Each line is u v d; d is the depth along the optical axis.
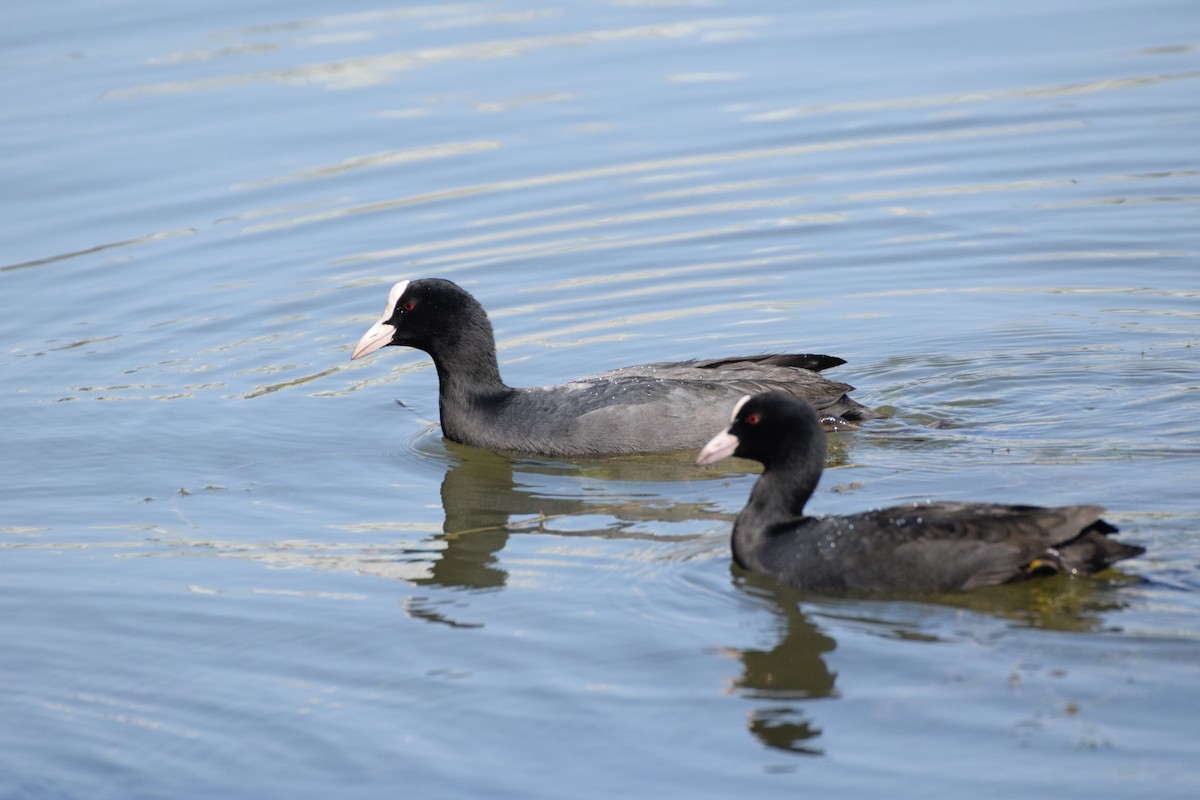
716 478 15.84
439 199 24.50
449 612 12.89
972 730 10.30
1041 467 14.87
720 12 32.81
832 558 12.63
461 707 11.25
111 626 13.06
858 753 10.23
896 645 11.52
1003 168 24.64
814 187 24.44
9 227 23.84
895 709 10.67
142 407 18.39
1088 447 15.34
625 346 19.45
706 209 23.83
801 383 16.67
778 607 12.43
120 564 14.32
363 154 26.14
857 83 28.33
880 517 12.74
